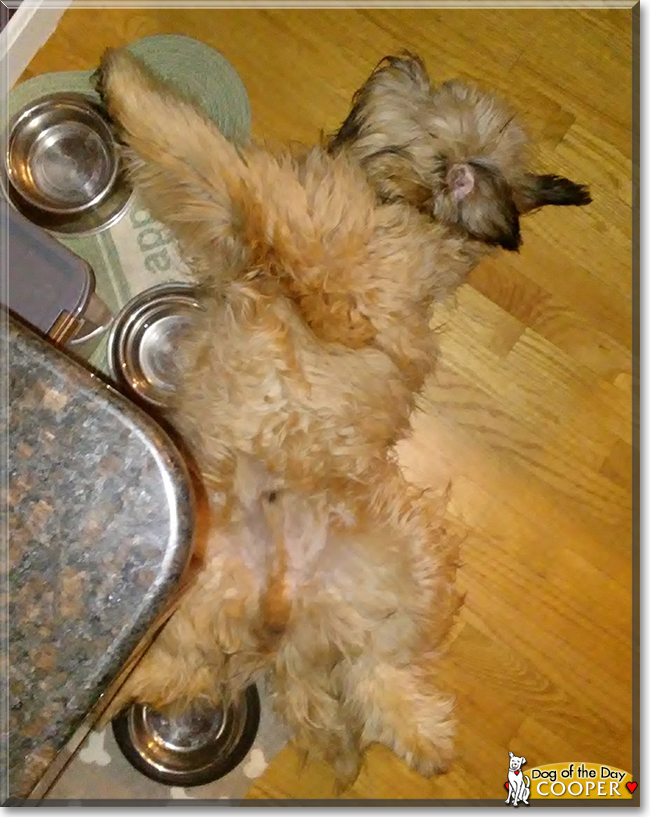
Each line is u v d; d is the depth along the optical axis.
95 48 1.56
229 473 1.28
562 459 1.64
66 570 0.64
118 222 1.55
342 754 1.45
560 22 1.62
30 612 0.64
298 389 1.23
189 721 1.57
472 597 1.64
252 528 1.33
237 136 1.50
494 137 1.40
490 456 1.63
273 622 1.30
